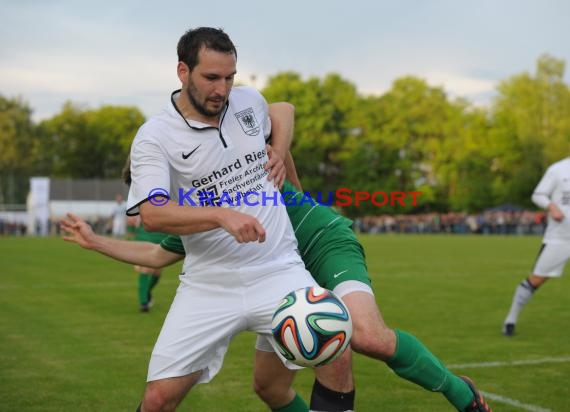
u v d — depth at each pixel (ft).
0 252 165.68
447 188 424.05
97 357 46.70
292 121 28.22
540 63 401.08
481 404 25.29
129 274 108.68
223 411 34.58
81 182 422.00
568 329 57.98
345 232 27.35
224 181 24.90
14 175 552.00
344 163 432.66
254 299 25.00
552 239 53.67
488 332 56.39
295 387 38.78
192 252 25.54
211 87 23.31
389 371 42.47
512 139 388.78
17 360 45.78
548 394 36.91
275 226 25.77
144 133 24.38
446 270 116.37
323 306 21.75
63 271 114.11
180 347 24.84
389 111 423.23
